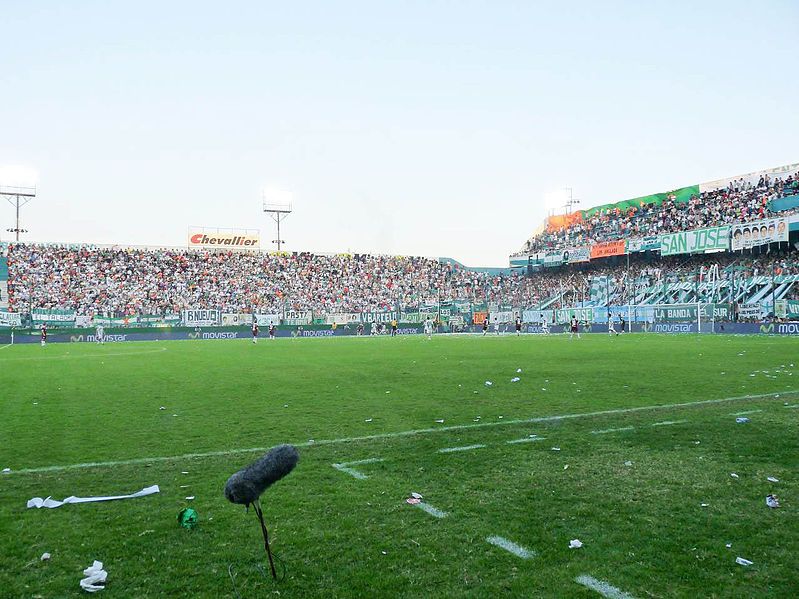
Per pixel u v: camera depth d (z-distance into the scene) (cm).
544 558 450
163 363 2430
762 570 429
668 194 6456
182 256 6694
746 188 5703
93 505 586
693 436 866
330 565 440
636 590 400
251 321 5988
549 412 1101
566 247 7200
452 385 1552
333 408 1187
